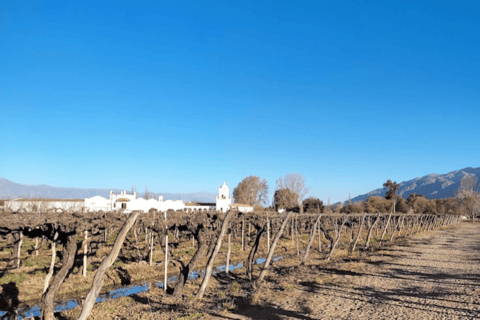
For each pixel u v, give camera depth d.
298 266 23.95
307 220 34.56
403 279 18.77
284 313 12.70
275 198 78.25
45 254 26.11
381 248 33.72
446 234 51.50
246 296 15.10
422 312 12.65
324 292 15.90
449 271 20.98
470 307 13.09
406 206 86.25
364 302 14.15
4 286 17.03
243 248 31.80
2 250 28.41
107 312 12.93
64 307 15.52
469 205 99.88
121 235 7.72
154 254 26.77
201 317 12.21
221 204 74.12
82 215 14.46
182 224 16.42
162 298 14.91
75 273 20.00
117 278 20.14
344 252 31.64
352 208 77.00
